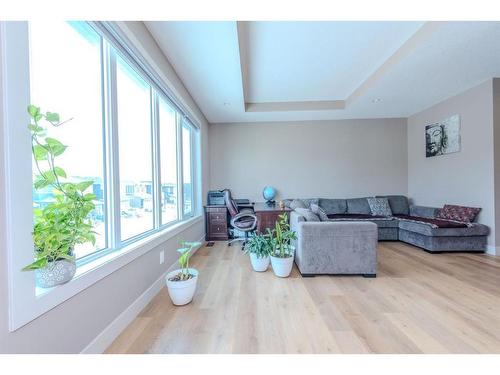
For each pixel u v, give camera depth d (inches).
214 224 175.2
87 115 60.9
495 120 128.1
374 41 103.5
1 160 34.8
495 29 85.5
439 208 161.9
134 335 62.9
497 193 129.0
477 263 117.8
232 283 96.4
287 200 189.5
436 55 103.2
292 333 63.1
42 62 48.2
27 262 37.9
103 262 58.0
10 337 35.6
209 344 58.9
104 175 66.9
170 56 97.4
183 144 143.3
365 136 199.9
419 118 184.2
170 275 82.4
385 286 92.7
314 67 126.7
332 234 102.1
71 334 47.4
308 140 201.2
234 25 78.0
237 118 192.2
